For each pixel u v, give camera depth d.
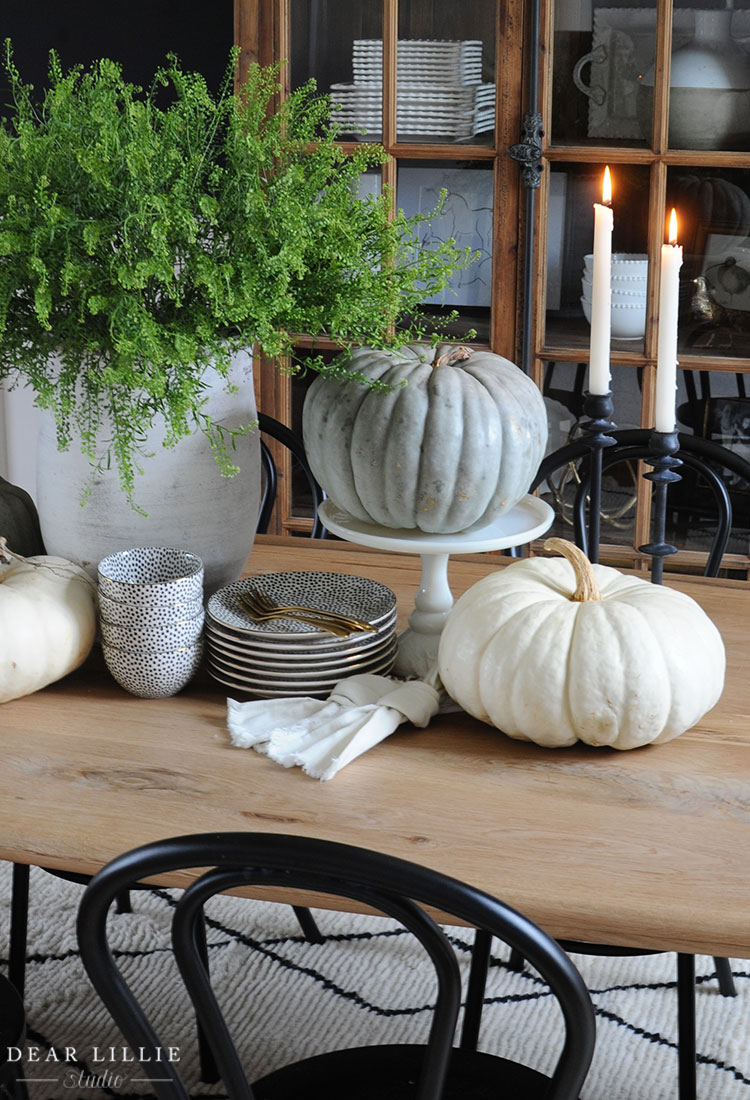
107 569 1.27
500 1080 1.11
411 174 2.66
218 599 1.34
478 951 1.52
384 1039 1.75
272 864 0.81
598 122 2.56
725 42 2.47
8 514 1.46
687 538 2.74
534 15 2.49
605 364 1.39
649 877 0.97
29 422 3.36
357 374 1.27
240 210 1.22
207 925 2.01
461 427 1.23
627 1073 1.69
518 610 1.16
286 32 2.61
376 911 0.98
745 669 1.36
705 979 1.91
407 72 2.59
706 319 2.62
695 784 1.11
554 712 1.12
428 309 2.71
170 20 3.13
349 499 1.32
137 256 1.18
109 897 0.84
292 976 1.89
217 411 1.33
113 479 1.31
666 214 2.58
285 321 1.30
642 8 2.48
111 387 1.22
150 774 1.12
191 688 1.31
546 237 2.64
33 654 1.22
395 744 1.18
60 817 1.04
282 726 1.19
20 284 1.22
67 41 3.17
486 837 1.02
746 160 2.51
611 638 1.12
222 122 1.34
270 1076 1.11
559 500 2.77
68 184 1.20
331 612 1.34
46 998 1.83
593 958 1.96
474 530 1.34
